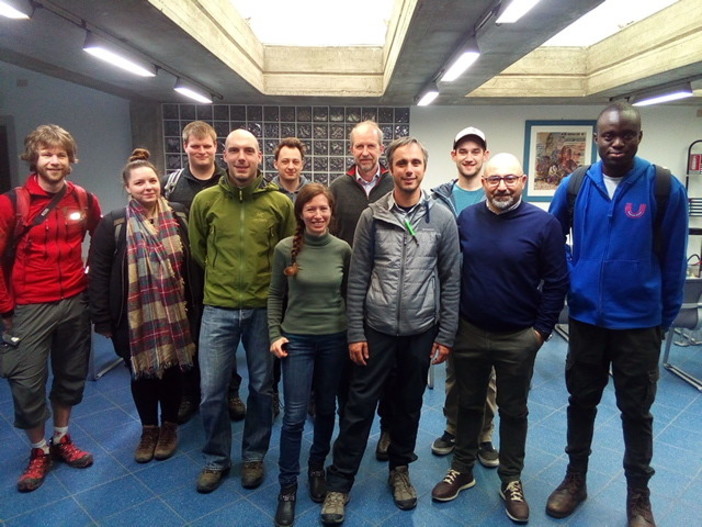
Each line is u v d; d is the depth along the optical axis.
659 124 5.17
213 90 4.28
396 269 1.64
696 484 1.95
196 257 1.96
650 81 3.83
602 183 1.60
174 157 5.05
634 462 1.67
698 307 2.96
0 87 4.73
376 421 2.52
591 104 5.08
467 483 1.93
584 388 1.72
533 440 2.30
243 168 1.76
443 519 1.76
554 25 2.50
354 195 2.12
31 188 1.89
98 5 2.21
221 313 1.85
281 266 1.75
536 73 4.57
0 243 1.81
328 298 1.72
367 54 4.49
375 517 1.77
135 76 3.73
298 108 5.07
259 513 1.79
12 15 2.12
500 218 1.68
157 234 2.00
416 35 2.69
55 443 2.09
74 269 2.00
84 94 4.91
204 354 1.87
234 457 2.15
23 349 1.87
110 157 5.04
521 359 1.67
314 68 4.49
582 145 5.21
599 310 1.60
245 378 2.97
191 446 2.24
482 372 1.78
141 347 1.98
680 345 3.63
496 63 3.29
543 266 1.64
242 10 3.73
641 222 1.53
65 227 1.94
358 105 5.08
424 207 1.67
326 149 5.13
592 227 1.62
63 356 2.01
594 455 2.17
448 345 1.69
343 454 1.76
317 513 1.79
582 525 1.72
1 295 1.82
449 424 2.17
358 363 1.70
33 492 1.89
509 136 5.22
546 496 1.89
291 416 1.73
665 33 3.41
